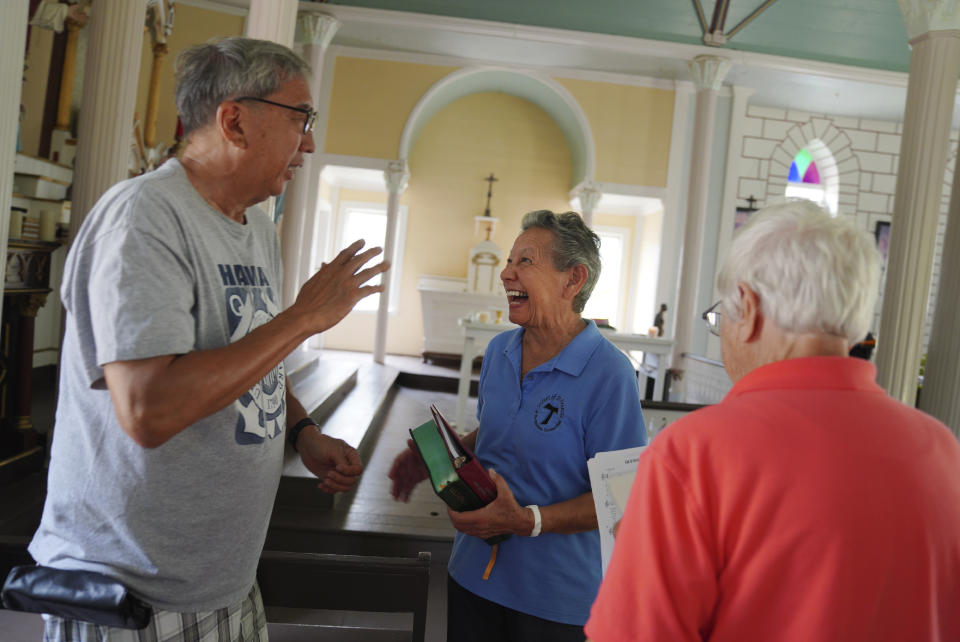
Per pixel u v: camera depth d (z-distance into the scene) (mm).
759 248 918
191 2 8734
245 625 1323
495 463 1627
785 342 907
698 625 835
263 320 1264
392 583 1646
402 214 12000
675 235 10164
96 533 1096
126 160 4223
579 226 1628
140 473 1083
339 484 1525
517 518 1412
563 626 1528
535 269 1597
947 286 5109
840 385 862
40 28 5938
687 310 9000
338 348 12008
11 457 3785
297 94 1186
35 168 5336
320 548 3684
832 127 10836
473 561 1626
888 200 11039
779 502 791
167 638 1130
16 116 2850
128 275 989
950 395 4969
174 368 973
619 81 10062
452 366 10828
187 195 1141
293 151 1209
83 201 4098
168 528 1113
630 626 841
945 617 812
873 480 788
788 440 812
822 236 875
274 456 1278
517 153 11984
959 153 5141
